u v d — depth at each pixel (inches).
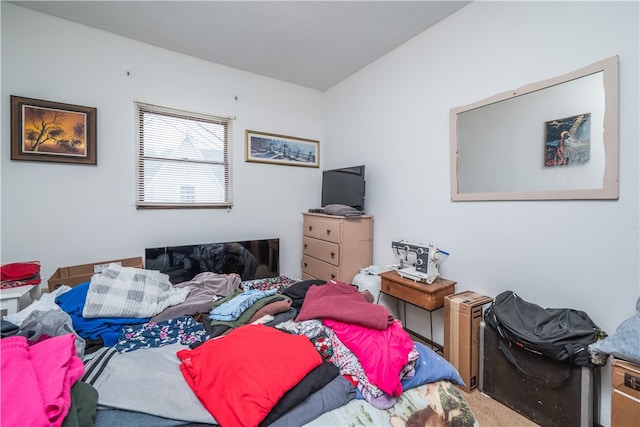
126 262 91.3
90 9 80.4
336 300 56.2
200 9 80.7
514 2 68.6
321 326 50.6
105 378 39.4
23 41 79.3
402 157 100.3
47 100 82.3
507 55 70.2
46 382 31.4
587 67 57.1
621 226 54.2
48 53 82.4
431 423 38.6
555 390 55.1
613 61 53.7
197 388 38.1
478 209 77.7
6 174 78.2
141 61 96.6
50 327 48.3
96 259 90.2
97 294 63.2
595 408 53.4
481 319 70.6
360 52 104.8
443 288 79.0
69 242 86.4
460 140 80.9
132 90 95.2
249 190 120.5
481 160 76.1
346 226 105.6
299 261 135.3
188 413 34.7
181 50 102.4
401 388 39.6
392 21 86.4
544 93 63.6
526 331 57.4
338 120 131.9
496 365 65.2
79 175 87.4
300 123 134.4
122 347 52.9
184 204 105.3
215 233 112.7
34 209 81.7
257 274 115.8
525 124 67.0
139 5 79.0
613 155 54.3
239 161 117.6
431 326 87.7
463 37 80.0
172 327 60.5
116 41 92.2
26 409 26.8
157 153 101.0
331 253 109.2
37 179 81.8
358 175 111.9
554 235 63.2
